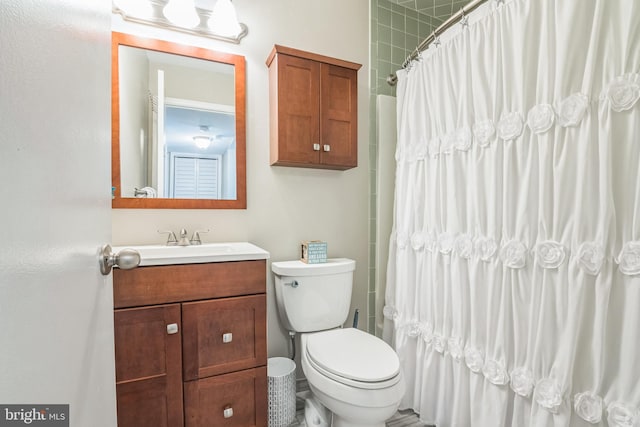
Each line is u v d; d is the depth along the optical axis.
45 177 0.37
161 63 1.52
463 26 1.29
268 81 1.71
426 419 1.45
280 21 1.74
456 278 1.31
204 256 1.17
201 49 1.57
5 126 0.28
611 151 0.84
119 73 1.43
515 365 1.07
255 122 1.69
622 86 0.82
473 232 1.24
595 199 0.88
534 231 1.03
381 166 1.94
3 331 0.28
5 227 0.28
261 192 1.71
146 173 1.49
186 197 1.55
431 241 1.46
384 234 1.95
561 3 0.94
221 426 1.20
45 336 0.36
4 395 0.28
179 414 1.13
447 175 1.38
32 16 0.33
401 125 1.71
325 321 1.57
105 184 0.64
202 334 1.17
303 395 1.70
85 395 0.49
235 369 1.22
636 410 0.79
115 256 0.64
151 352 1.09
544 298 0.98
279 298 1.59
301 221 1.80
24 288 0.32
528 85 1.05
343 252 1.92
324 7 1.86
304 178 1.81
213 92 1.60
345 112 1.67
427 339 1.46
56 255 0.39
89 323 0.52
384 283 1.95
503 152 1.13
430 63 1.50
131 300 1.07
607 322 0.85
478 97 1.22
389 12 2.00
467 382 1.26
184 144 1.55
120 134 1.44
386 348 1.33
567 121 0.93
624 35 0.82
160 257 1.10
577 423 0.90
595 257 0.87
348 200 1.93
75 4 0.47
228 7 1.50
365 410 1.10
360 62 1.96
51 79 0.38
